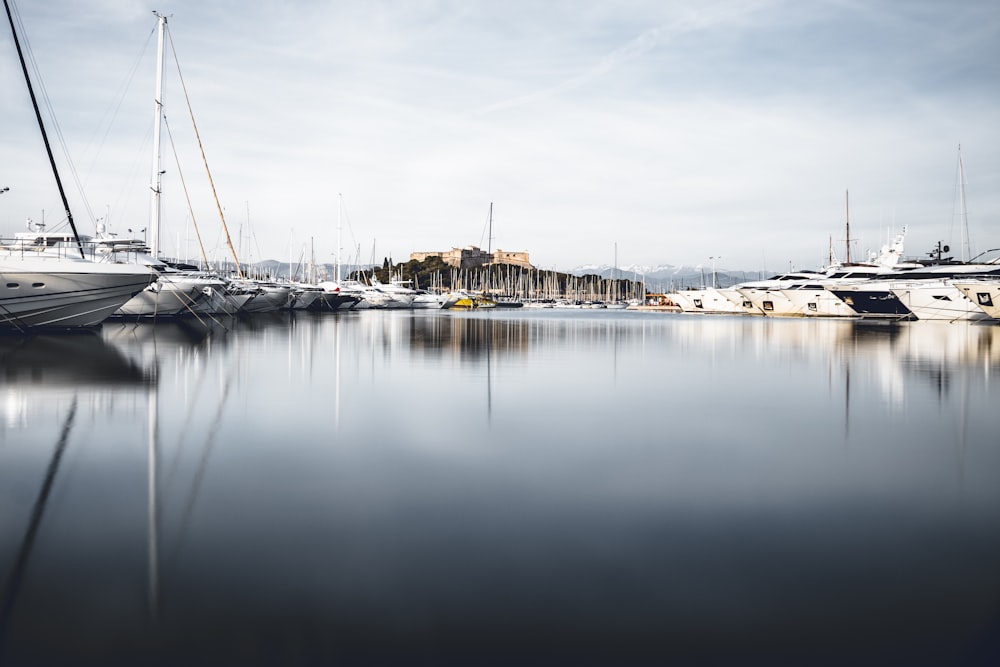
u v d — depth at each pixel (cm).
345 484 736
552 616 435
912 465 839
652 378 1788
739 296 9806
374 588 473
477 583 482
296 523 607
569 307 16800
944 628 422
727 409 1277
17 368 1822
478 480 757
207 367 1928
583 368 2039
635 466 827
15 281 2798
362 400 1354
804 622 429
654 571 505
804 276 8450
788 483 752
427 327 4834
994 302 5431
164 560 520
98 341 2827
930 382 1712
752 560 528
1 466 801
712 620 431
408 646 399
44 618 429
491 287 19825
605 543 563
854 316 7819
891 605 452
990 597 464
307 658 386
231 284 5416
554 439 987
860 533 591
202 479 752
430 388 1550
